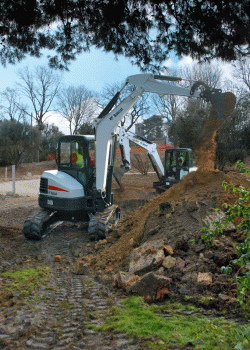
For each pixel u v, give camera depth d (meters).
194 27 7.76
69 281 4.68
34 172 32.62
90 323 3.00
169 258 4.39
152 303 3.59
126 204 14.34
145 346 2.38
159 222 6.01
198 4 7.27
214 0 7.02
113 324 2.87
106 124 8.39
